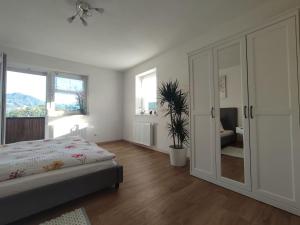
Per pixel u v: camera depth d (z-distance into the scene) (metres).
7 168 1.49
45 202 1.55
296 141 1.57
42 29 2.80
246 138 1.92
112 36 3.06
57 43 3.35
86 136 4.74
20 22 2.59
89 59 4.31
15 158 1.79
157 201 1.85
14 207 1.40
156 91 4.13
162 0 2.12
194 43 3.18
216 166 2.25
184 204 1.79
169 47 3.58
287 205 1.63
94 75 4.89
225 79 2.15
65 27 2.74
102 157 2.00
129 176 2.54
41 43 3.35
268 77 1.75
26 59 3.75
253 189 1.88
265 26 1.75
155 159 3.43
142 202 1.83
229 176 2.13
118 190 2.09
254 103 1.85
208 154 2.35
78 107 4.75
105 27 2.75
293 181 1.60
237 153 2.08
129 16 2.45
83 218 1.55
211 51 2.27
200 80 2.42
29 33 2.94
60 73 4.45
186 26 2.77
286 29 1.62
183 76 3.42
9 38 3.13
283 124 1.66
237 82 2.05
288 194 1.63
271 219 1.54
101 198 1.90
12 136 3.91
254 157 1.86
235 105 2.08
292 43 1.58
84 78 4.85
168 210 1.69
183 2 2.18
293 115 1.59
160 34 3.01
